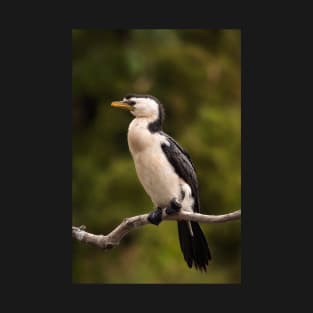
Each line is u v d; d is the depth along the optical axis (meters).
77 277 16.36
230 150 16.84
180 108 17.03
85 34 17.16
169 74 17.14
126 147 16.97
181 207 11.27
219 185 16.66
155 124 11.67
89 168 16.72
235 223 16.97
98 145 16.98
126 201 16.25
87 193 16.53
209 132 16.81
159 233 16.14
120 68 17.12
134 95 11.83
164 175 11.42
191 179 11.70
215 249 17.06
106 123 16.98
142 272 15.96
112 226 16.12
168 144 11.52
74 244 16.59
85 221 16.30
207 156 16.66
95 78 16.97
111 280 16.12
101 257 16.55
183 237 11.88
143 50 17.16
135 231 16.45
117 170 16.39
